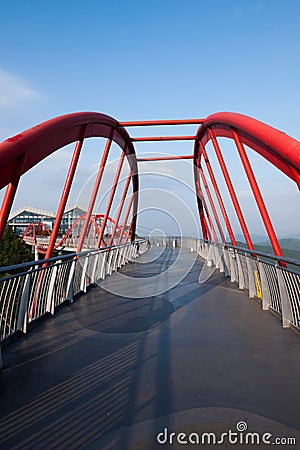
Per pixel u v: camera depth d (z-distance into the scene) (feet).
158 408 8.78
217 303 21.65
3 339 13.65
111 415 8.46
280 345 13.61
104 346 13.73
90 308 20.51
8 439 7.52
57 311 19.67
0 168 16.87
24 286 15.34
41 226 186.50
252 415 8.41
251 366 11.52
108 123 36.22
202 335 15.08
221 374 10.89
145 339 14.61
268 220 25.52
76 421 8.21
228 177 34.76
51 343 14.07
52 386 10.10
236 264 30.01
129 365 11.71
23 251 116.88
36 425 8.05
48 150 23.27
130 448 7.20
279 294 18.02
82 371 11.22
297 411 8.59
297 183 19.80
